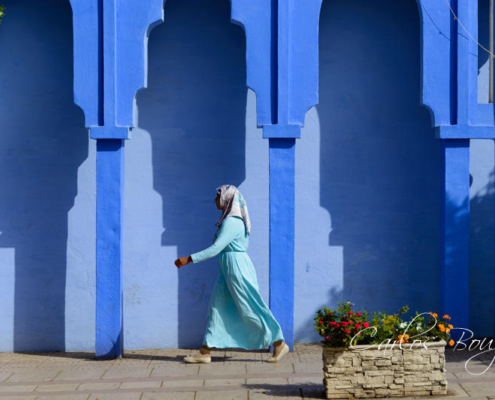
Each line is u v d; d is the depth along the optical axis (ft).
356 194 24.71
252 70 22.52
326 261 24.64
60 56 24.04
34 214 24.04
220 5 24.31
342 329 17.26
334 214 24.67
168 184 24.26
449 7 22.85
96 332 22.44
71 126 24.06
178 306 24.34
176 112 24.26
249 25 22.48
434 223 24.84
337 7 24.61
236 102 24.35
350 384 17.30
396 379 17.34
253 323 20.84
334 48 24.64
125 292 24.20
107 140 22.34
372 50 24.68
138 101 24.17
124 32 22.30
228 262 20.84
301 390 18.17
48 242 24.06
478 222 24.85
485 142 24.84
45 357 23.09
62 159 24.06
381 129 24.73
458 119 22.75
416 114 24.80
